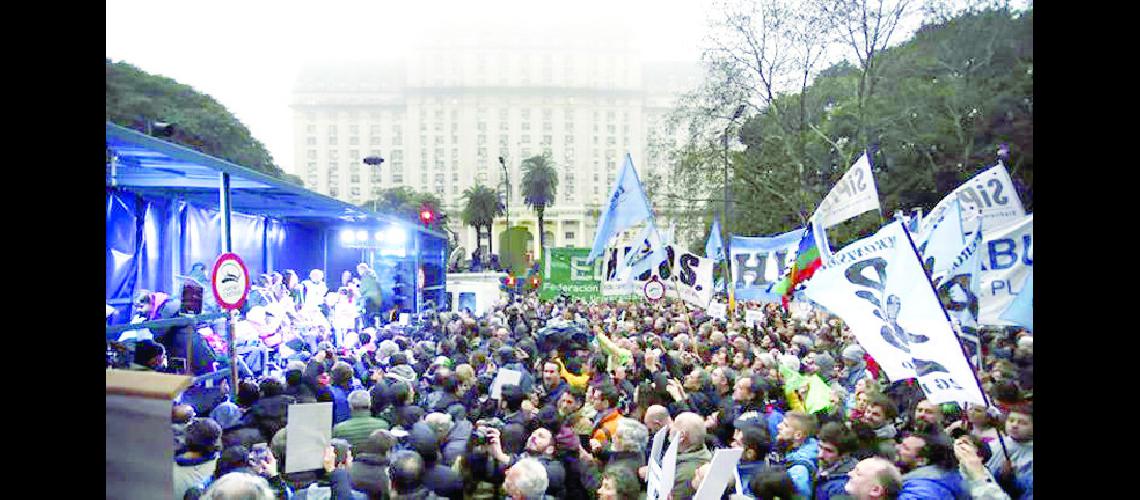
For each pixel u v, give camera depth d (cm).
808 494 363
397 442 412
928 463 359
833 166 3281
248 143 6844
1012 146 2711
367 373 757
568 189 13575
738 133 3531
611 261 1557
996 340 797
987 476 361
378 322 1391
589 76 13850
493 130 13538
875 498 315
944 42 2961
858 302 473
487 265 4631
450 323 1291
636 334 1038
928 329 429
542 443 407
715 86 3441
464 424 462
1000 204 914
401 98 13962
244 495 276
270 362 924
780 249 1332
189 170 804
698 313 1508
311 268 1662
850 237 2853
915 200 2975
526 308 1691
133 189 947
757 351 823
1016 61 2848
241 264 659
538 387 660
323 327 1077
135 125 5638
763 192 3494
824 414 512
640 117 13850
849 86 3388
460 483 379
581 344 834
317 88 14012
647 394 507
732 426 521
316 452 359
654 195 4253
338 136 14038
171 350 706
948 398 409
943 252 660
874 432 431
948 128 2844
